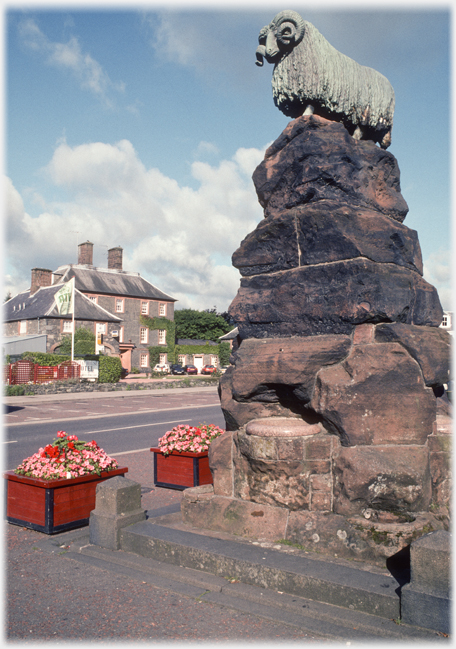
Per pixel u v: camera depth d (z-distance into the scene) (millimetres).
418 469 3916
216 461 4773
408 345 4211
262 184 5324
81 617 3320
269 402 4734
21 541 4875
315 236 4688
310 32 4938
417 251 5043
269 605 3400
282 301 4883
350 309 4355
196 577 3816
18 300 46406
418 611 2945
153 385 32219
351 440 4090
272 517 4246
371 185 4973
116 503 4574
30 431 13031
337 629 3057
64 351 40000
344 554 3787
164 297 53875
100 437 11922
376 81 5500
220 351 57719
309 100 5000
